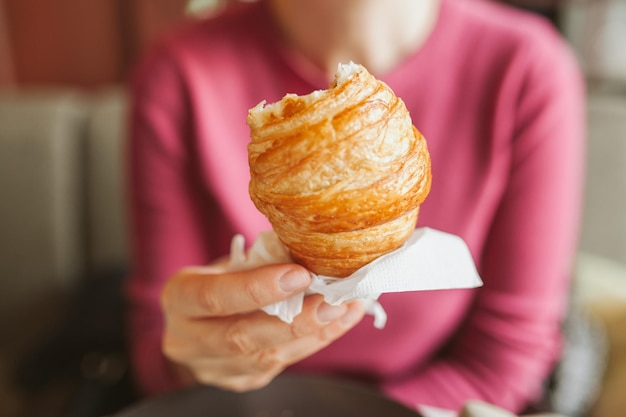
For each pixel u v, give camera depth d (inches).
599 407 24.2
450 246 12.0
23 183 35.5
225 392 14.3
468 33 20.8
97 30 46.7
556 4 43.3
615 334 26.6
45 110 36.6
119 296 31.8
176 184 21.6
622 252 34.9
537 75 20.6
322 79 20.9
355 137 10.1
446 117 20.7
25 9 45.6
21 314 36.7
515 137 20.8
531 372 20.3
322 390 14.3
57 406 29.3
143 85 21.8
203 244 22.4
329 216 10.3
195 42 21.5
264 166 10.4
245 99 21.4
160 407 13.8
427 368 20.9
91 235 37.4
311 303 12.2
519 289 20.8
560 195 21.0
